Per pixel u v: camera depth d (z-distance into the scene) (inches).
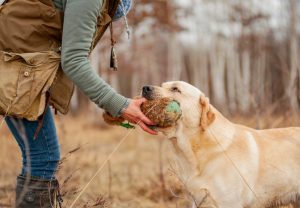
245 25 761.6
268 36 715.4
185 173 163.2
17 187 139.6
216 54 1114.7
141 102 139.4
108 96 130.3
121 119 141.4
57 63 131.0
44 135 137.1
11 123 138.3
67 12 126.5
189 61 1408.7
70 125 628.4
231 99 913.5
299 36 778.2
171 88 163.8
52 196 140.6
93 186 259.0
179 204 224.4
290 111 306.0
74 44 126.4
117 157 373.4
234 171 156.9
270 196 165.3
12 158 309.0
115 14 146.0
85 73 127.1
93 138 506.6
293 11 753.0
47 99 132.3
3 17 129.3
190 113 160.2
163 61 1194.6
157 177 260.5
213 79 1113.4
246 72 977.5
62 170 270.8
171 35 1040.8
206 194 150.6
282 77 398.9
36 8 127.8
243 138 164.1
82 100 1045.2
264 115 314.0
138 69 1027.3
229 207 156.8
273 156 165.0
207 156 159.0
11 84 126.9
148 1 778.2
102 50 828.6
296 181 166.9
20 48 128.6
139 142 447.5
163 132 156.6
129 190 254.8
